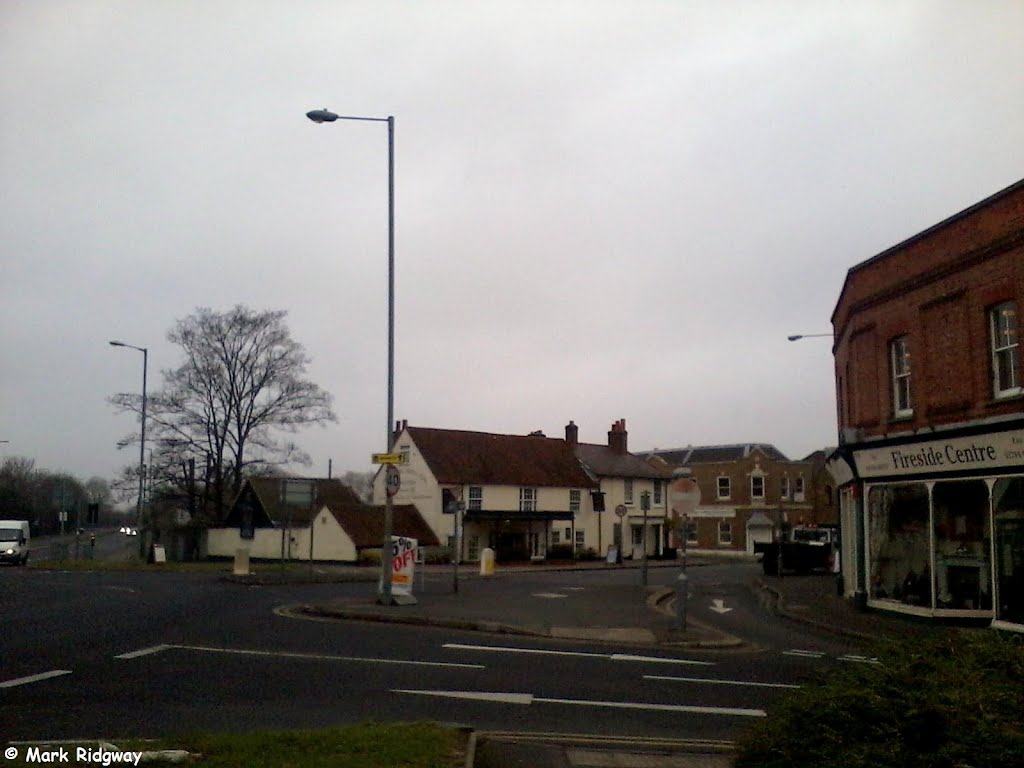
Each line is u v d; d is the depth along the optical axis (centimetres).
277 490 5722
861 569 2283
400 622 1884
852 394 2384
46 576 3519
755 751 701
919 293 2005
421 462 5494
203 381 5269
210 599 2400
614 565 5188
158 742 754
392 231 2200
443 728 842
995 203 1758
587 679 1220
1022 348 1684
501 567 4822
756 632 1897
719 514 6869
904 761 592
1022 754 568
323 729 823
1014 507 1741
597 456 6475
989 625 1806
